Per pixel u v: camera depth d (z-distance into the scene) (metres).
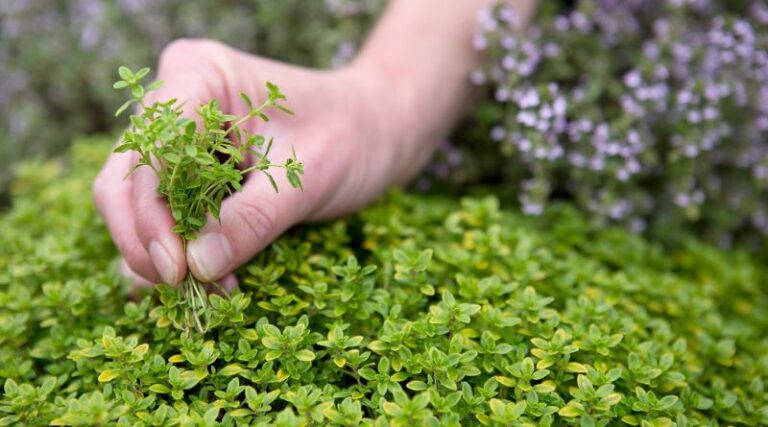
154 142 0.40
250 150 0.42
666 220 0.63
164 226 0.43
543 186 0.58
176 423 0.41
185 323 0.44
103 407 0.41
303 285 0.46
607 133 0.58
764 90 0.59
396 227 0.51
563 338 0.44
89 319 0.47
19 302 0.47
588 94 0.59
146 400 0.42
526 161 0.61
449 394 0.41
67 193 0.58
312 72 0.52
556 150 0.57
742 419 0.45
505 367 0.43
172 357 0.43
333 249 0.49
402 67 0.58
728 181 0.64
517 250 0.50
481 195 0.64
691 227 0.67
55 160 0.77
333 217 0.52
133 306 0.46
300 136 0.49
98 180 0.46
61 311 0.47
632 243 0.58
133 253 0.44
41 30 0.80
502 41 0.59
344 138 0.51
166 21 0.77
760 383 0.46
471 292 0.46
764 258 0.65
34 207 0.57
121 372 0.43
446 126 0.60
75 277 0.50
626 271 0.56
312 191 0.48
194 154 0.40
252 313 0.46
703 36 0.61
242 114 0.47
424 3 0.60
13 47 0.81
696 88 0.57
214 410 0.41
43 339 0.46
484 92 0.63
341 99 0.52
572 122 0.60
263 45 0.80
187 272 0.43
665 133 0.62
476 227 0.54
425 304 0.47
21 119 0.76
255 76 0.49
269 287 0.45
